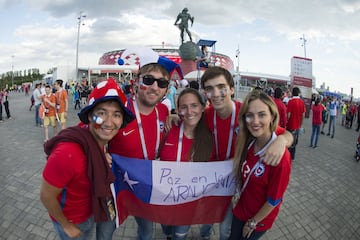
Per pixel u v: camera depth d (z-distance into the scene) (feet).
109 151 7.81
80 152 5.47
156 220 8.30
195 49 63.10
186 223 8.39
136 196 8.08
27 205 12.48
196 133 7.94
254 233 7.02
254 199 6.88
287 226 11.84
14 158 19.31
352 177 19.30
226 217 8.65
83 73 133.39
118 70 116.57
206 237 10.38
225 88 7.59
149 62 8.00
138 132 7.59
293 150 22.25
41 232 10.49
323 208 13.84
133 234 10.66
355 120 66.03
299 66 53.93
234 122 7.98
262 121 6.38
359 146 24.18
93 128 5.83
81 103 61.62
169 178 7.88
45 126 25.00
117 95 5.60
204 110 8.18
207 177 8.00
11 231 10.55
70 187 5.76
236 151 7.23
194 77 54.54
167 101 8.63
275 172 6.23
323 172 19.88
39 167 17.43
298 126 21.79
